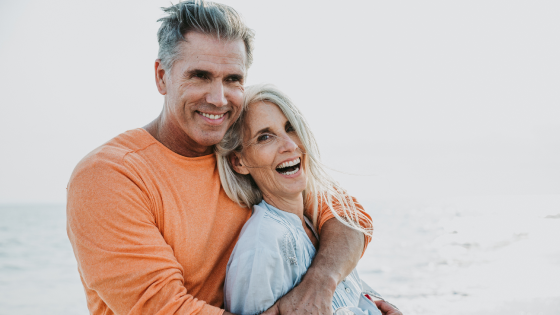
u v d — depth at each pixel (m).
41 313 10.72
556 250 12.15
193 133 1.92
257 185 2.23
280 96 2.09
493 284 8.79
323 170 2.26
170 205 1.87
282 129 2.08
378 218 29.73
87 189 1.71
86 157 1.85
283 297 1.80
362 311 2.01
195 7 1.86
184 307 1.59
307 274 1.88
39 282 14.34
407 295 9.03
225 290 1.91
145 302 1.60
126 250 1.63
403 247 16.00
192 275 1.93
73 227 1.71
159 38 1.98
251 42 2.05
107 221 1.66
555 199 49.69
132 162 1.84
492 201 49.56
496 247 13.99
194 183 2.01
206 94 1.85
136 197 1.74
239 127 2.10
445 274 10.87
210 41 1.83
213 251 2.03
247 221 2.07
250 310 1.76
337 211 2.29
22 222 34.06
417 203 49.84
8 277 15.15
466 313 6.68
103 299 1.68
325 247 2.04
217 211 2.09
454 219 26.56
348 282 2.18
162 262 1.66
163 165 1.95
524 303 6.64
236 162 2.17
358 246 2.12
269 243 1.83
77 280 14.60
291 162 2.10
